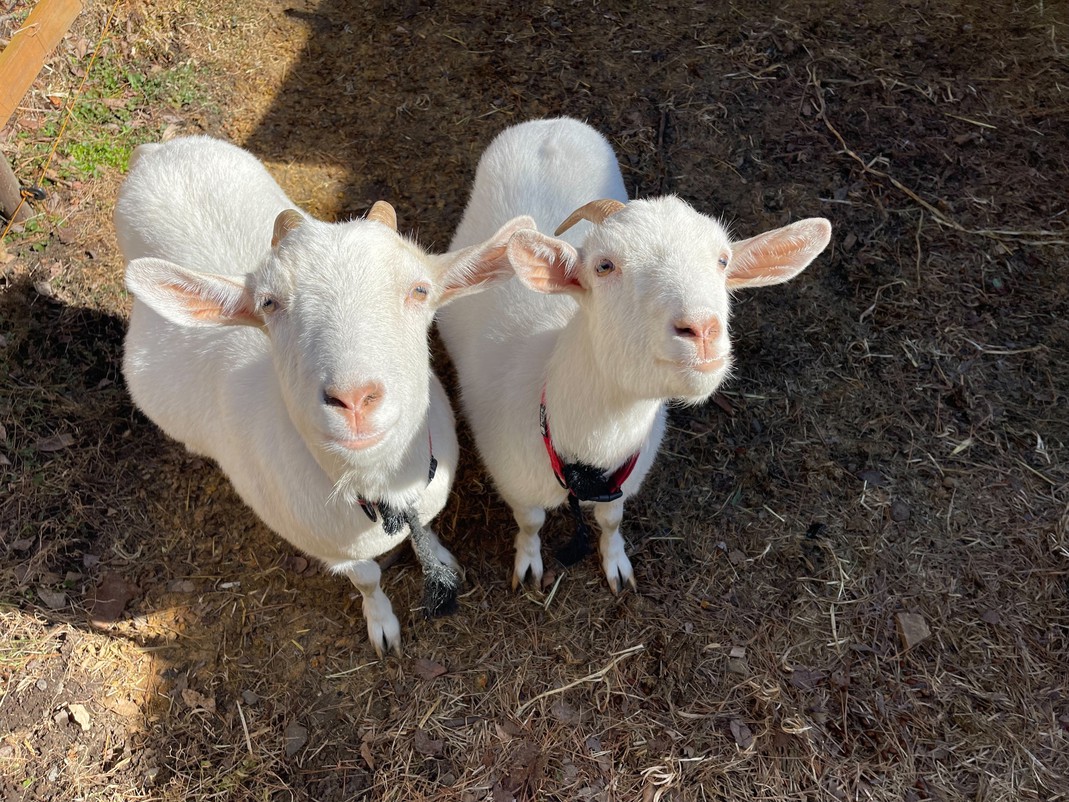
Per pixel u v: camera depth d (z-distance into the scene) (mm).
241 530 1132
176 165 1057
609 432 826
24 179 1387
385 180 1482
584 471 872
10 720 979
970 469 1176
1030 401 1229
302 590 1090
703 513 1155
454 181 1480
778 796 932
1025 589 1074
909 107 1536
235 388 868
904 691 1002
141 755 968
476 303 1069
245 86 1587
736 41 1648
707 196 1452
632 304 710
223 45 1635
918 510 1146
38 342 1244
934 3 1698
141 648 1042
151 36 1614
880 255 1372
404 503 802
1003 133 1492
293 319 653
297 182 1471
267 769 957
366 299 646
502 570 1114
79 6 1415
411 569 1106
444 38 1671
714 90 1579
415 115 1563
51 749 966
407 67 1629
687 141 1519
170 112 1526
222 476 1173
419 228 1425
